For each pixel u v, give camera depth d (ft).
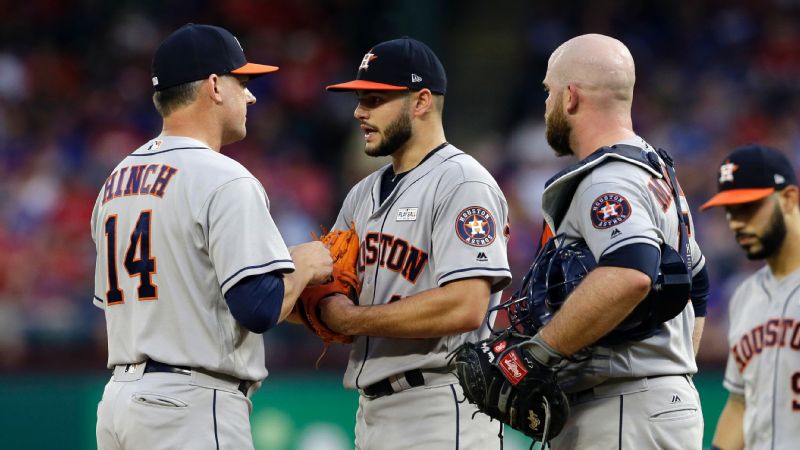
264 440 92.38
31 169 147.74
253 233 44.16
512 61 211.82
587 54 44.01
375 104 50.29
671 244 43.06
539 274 43.37
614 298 39.04
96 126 164.35
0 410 91.30
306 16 200.75
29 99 164.86
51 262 128.47
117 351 46.39
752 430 58.03
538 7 213.46
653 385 43.16
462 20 220.84
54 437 92.12
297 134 176.14
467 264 47.19
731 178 58.13
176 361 44.68
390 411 50.21
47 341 108.99
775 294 57.57
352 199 54.34
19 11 179.11
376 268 50.26
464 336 49.78
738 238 58.85
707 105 186.50
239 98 48.16
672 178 45.11
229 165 45.50
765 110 187.01
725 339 115.44
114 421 45.39
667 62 198.39
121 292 46.14
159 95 47.39
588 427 43.52
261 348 47.50
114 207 46.73
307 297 49.88
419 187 49.67
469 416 49.47
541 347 40.70
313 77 188.34
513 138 184.44
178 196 44.91
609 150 42.19
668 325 43.55
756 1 206.90
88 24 181.57
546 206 43.45
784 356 56.24
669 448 43.01
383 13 204.23
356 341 51.60
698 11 205.98
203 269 44.93
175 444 44.24
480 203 48.24
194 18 192.95
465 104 206.28
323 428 93.81
